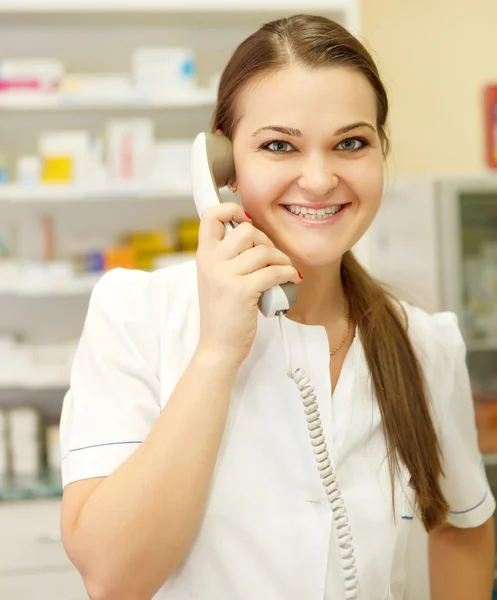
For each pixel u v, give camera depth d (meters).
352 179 0.96
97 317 1.06
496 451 2.59
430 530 1.15
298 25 0.99
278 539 1.00
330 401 1.05
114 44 3.01
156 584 0.91
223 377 0.92
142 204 3.04
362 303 1.13
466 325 2.65
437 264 2.49
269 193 0.97
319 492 1.02
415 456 1.09
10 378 2.70
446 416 1.18
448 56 3.19
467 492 1.19
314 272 1.07
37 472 2.67
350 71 0.95
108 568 0.88
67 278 2.71
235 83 1.00
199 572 0.98
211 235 0.96
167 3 2.75
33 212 2.99
